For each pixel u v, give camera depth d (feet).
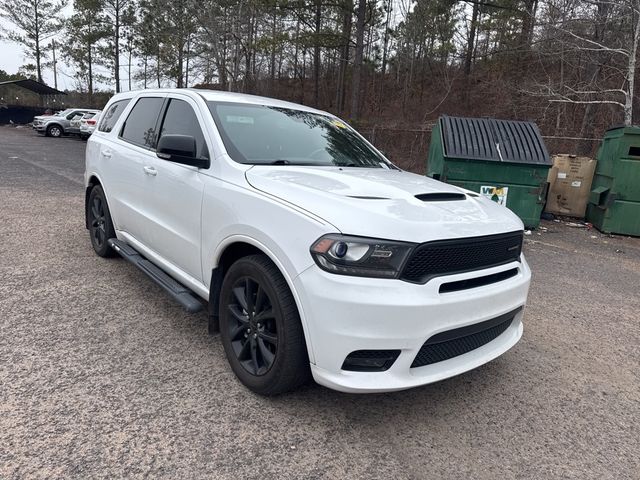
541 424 9.34
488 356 9.25
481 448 8.46
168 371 10.06
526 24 60.75
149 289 14.47
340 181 9.74
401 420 9.07
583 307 16.31
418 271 7.87
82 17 131.03
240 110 12.10
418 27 100.53
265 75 103.65
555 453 8.51
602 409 10.05
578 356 12.48
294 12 66.13
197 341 11.45
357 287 7.50
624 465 8.32
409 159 55.47
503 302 9.05
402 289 7.61
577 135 50.80
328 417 8.93
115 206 14.84
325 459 7.84
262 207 8.80
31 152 55.36
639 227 28.66
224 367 10.36
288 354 8.35
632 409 10.14
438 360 8.53
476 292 8.47
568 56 47.96
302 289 7.85
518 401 10.09
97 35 128.36
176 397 9.16
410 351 7.75
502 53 67.67
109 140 15.70
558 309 15.96
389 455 8.07
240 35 75.92
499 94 70.74
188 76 99.45
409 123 79.00
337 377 7.77
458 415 9.41
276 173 9.93
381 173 11.45
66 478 6.98
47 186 31.91
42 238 19.19
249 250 9.67
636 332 14.42
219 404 9.04
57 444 7.66
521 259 10.41
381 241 7.62
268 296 8.64
